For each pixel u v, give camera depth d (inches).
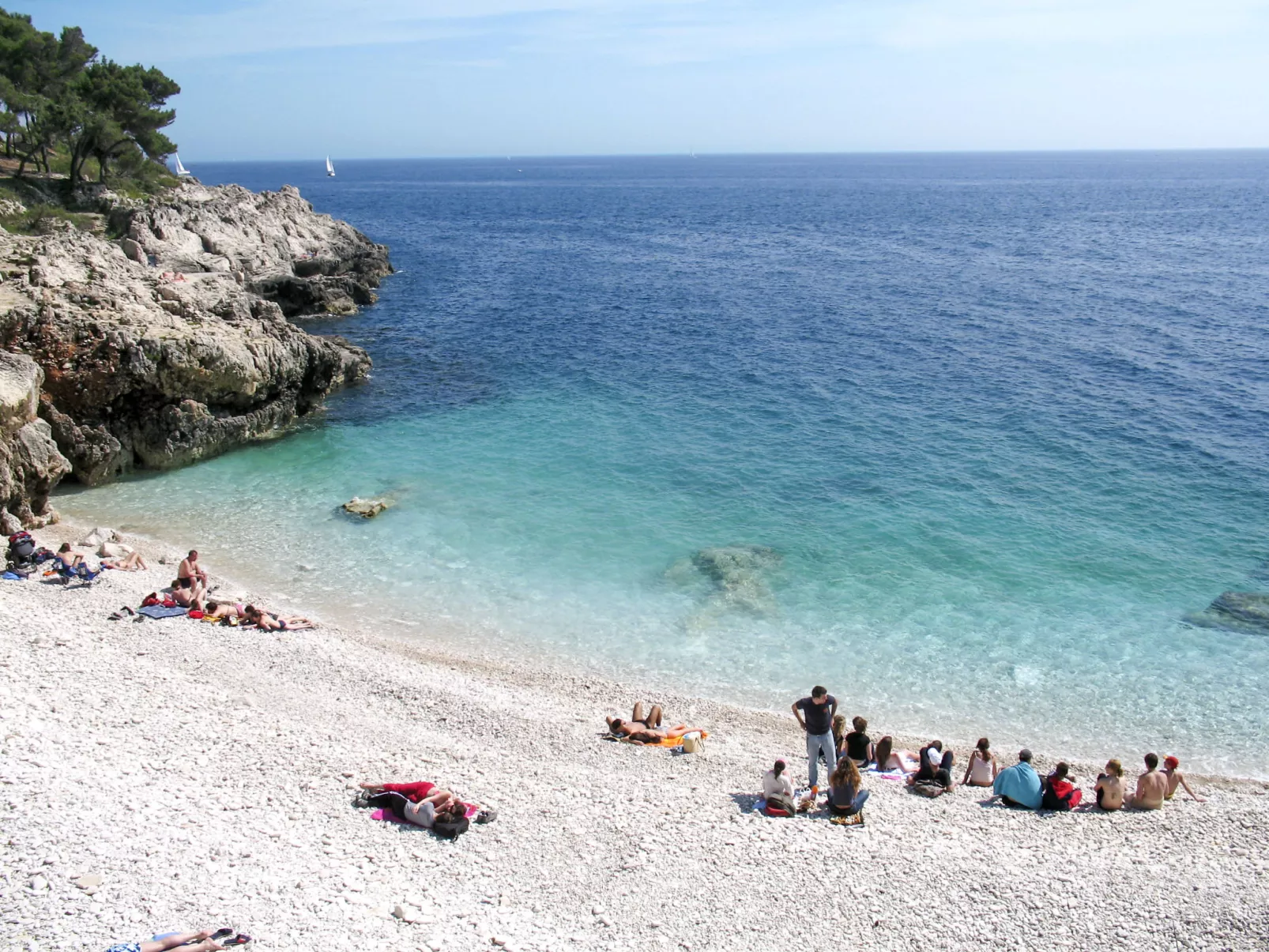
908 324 2709.2
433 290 3430.1
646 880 610.9
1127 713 927.7
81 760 693.9
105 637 952.9
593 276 3762.3
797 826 695.1
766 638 1063.6
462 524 1360.7
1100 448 1638.8
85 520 1341.0
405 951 513.3
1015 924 576.1
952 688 970.1
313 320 2851.9
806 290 3348.9
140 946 476.7
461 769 758.5
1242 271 3651.6
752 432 1754.4
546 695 937.5
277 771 721.0
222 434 1635.1
